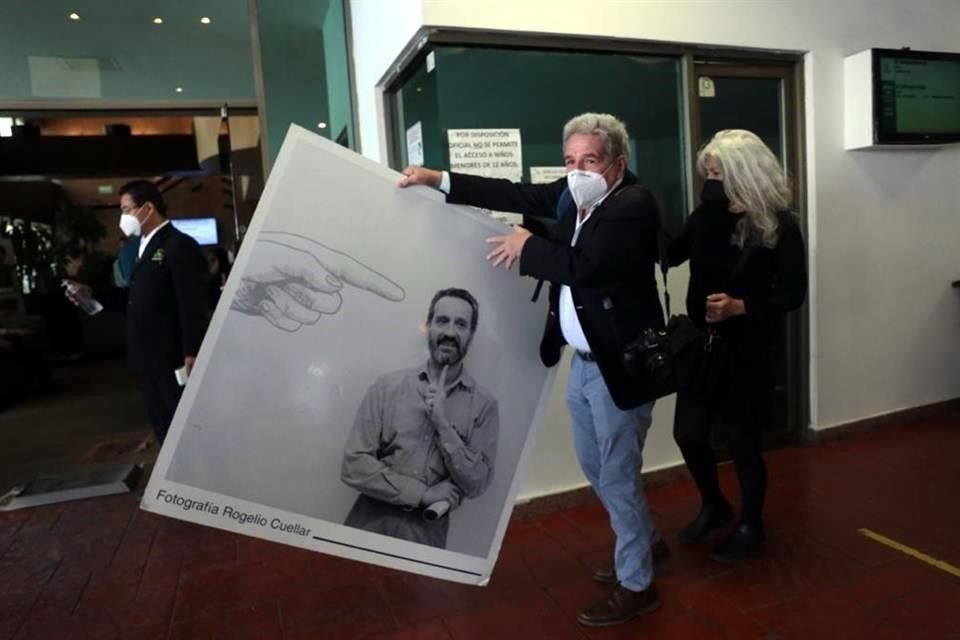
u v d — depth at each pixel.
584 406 2.06
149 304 3.03
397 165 3.26
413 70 2.91
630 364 1.81
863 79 3.27
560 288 1.97
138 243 3.48
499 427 2.05
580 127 1.82
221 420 1.69
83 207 7.87
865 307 3.58
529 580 2.34
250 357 1.71
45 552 2.74
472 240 1.96
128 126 7.22
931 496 2.81
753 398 2.30
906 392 3.77
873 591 2.14
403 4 2.65
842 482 3.02
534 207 2.06
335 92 3.85
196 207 7.92
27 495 3.30
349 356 1.82
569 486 2.91
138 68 3.67
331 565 2.53
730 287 2.23
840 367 3.54
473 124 2.67
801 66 3.29
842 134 3.39
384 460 1.89
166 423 3.17
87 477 3.52
